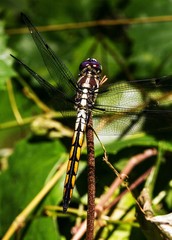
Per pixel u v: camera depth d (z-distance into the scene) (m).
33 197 0.38
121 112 0.36
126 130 0.37
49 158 0.39
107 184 0.38
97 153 0.38
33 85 0.42
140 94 0.37
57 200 0.38
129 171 0.38
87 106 0.36
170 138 0.38
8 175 0.39
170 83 0.37
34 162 0.39
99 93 0.37
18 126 0.42
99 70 0.37
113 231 0.37
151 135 0.38
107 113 0.36
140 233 0.37
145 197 0.36
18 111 0.42
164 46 0.43
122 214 0.37
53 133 0.40
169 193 0.38
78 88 0.36
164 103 0.37
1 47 0.42
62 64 0.37
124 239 0.37
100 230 0.37
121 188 0.38
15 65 0.43
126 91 0.37
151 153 0.38
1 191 0.39
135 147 0.38
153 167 0.38
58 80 0.37
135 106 0.37
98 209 0.37
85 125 0.36
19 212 0.38
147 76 0.43
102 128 0.37
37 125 0.40
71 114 0.36
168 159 0.38
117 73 0.43
